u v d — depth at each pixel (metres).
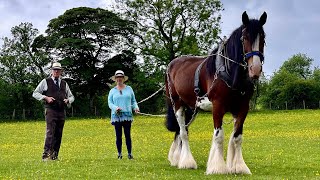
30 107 73.75
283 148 17.95
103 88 79.00
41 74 79.50
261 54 10.16
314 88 86.62
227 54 10.71
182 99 12.72
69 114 72.88
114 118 14.68
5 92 71.94
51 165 13.05
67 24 79.00
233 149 11.13
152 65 67.56
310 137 23.33
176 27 67.00
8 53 79.81
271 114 50.41
